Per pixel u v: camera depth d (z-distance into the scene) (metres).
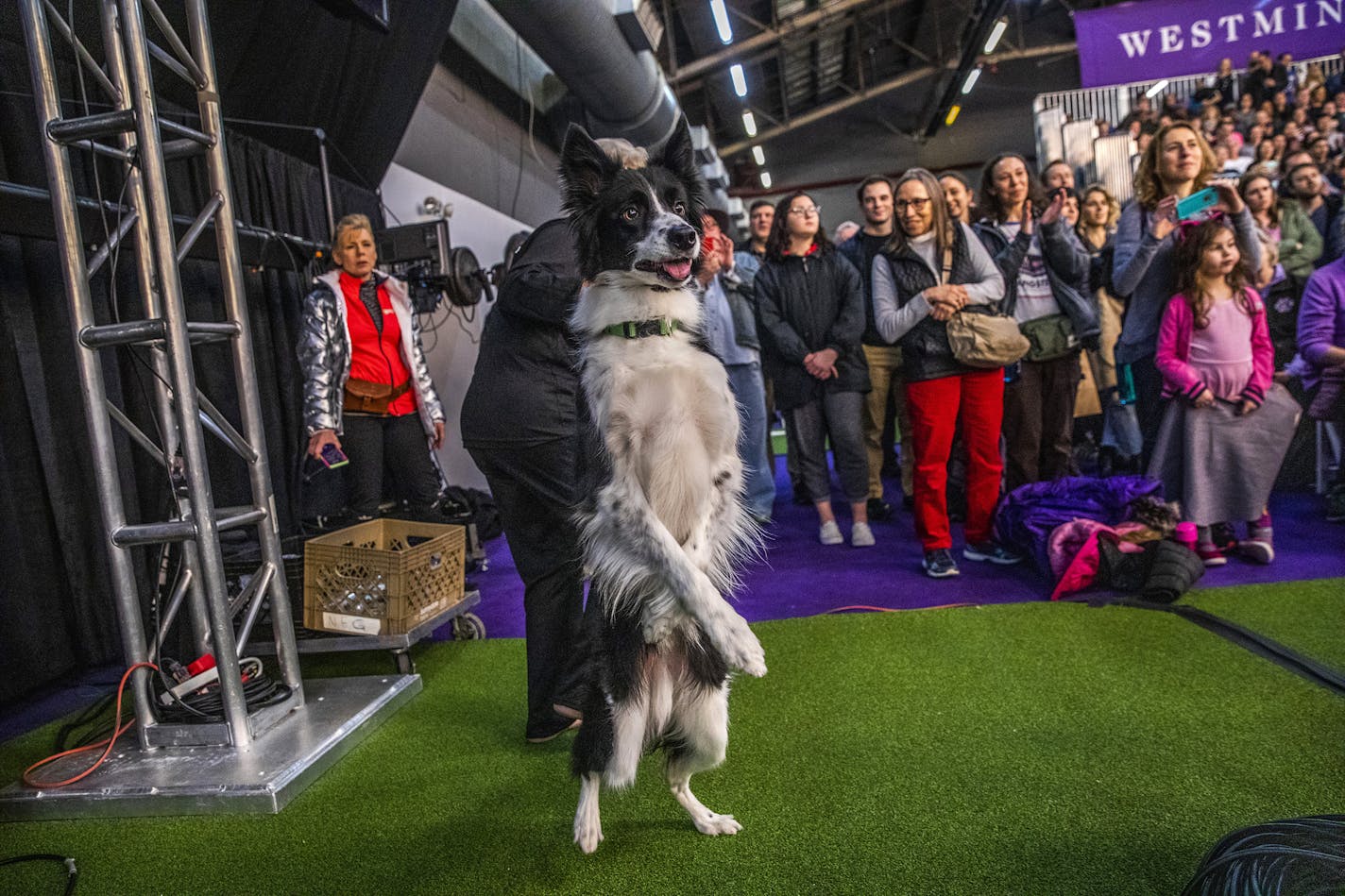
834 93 19.95
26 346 3.03
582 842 1.82
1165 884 1.62
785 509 5.77
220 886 1.84
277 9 4.17
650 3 7.64
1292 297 4.96
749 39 12.51
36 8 2.19
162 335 2.24
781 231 4.54
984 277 3.82
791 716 2.49
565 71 6.72
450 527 3.38
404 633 2.93
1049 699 2.47
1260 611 3.08
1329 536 4.02
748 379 4.98
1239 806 1.87
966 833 1.83
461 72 7.10
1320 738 2.13
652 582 1.86
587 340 2.06
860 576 3.98
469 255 4.87
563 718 2.41
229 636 2.39
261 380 4.25
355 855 1.93
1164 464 3.74
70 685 3.25
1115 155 9.62
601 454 1.95
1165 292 3.80
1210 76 10.11
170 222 2.21
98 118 2.18
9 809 2.21
